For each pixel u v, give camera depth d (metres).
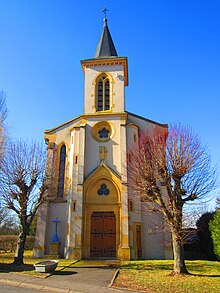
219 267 15.81
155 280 12.09
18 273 13.66
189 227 18.69
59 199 23.44
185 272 13.53
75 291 10.39
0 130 18.98
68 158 24.81
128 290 10.48
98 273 14.19
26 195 18.19
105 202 22.02
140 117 25.97
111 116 24.86
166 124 25.88
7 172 18.09
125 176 22.06
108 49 29.17
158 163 15.99
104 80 26.88
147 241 21.45
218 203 23.70
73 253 20.28
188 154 15.52
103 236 21.72
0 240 32.56
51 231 22.55
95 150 23.88
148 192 15.77
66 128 26.00
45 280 12.18
